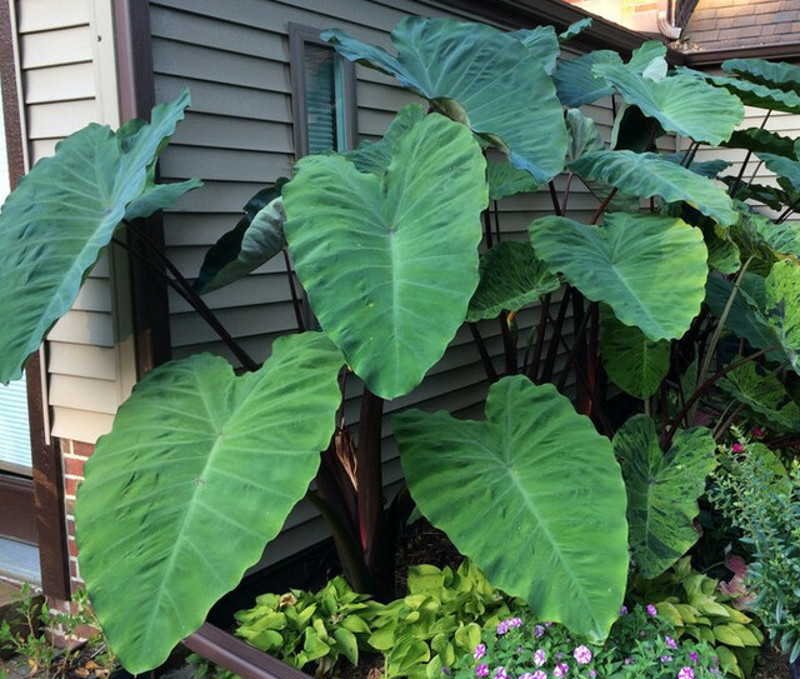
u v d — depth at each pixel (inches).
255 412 64.1
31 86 84.8
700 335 139.5
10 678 86.9
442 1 123.4
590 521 64.7
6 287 65.1
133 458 62.8
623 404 172.1
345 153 92.6
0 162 102.2
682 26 213.9
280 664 66.4
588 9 218.8
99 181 72.7
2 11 85.1
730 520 93.6
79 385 85.9
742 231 93.7
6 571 102.1
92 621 82.1
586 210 179.0
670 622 67.4
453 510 66.2
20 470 109.7
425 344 56.1
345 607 79.4
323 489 84.2
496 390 75.0
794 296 79.0
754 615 78.2
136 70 75.9
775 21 218.7
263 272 92.7
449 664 67.9
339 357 66.8
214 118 85.0
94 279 82.3
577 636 64.3
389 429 113.2
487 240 115.4
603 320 101.9
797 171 114.3
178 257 82.7
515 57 93.3
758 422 103.0
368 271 60.4
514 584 62.6
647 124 108.3
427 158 67.9
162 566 55.7
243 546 56.1
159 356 79.5
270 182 92.7
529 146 86.4
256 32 89.5
